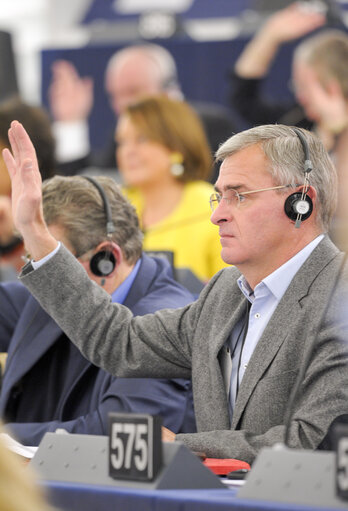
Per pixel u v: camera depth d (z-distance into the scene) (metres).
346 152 12.25
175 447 3.55
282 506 3.08
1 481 2.10
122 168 10.87
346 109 12.41
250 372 5.05
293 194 5.18
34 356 6.62
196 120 10.80
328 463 3.24
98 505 3.44
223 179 5.30
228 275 5.66
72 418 6.46
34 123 10.23
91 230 6.42
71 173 13.99
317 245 5.23
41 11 20.33
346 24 13.42
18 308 7.45
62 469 3.79
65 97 14.88
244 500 3.22
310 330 4.93
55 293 5.47
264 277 5.25
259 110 13.37
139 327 5.64
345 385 4.71
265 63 13.48
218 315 5.46
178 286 6.73
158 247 10.27
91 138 14.70
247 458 4.73
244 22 13.95
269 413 4.93
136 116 10.66
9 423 6.54
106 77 14.69
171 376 5.71
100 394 6.32
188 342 5.58
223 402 5.23
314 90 12.65
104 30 15.61
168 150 10.54
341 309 4.89
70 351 6.61
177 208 10.48
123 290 6.54
